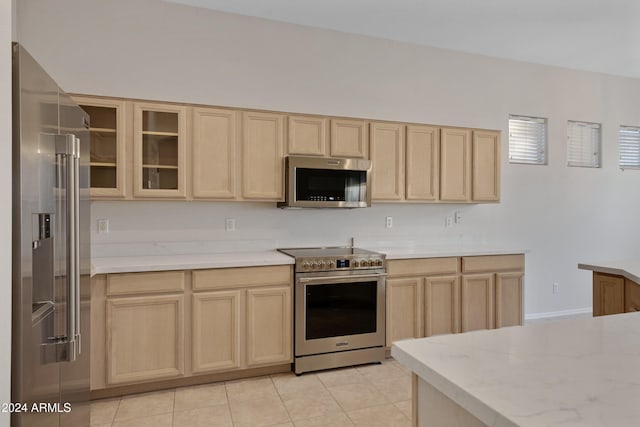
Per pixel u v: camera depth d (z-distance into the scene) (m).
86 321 1.91
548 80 4.58
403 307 3.34
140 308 2.62
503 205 4.39
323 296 3.05
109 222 3.09
